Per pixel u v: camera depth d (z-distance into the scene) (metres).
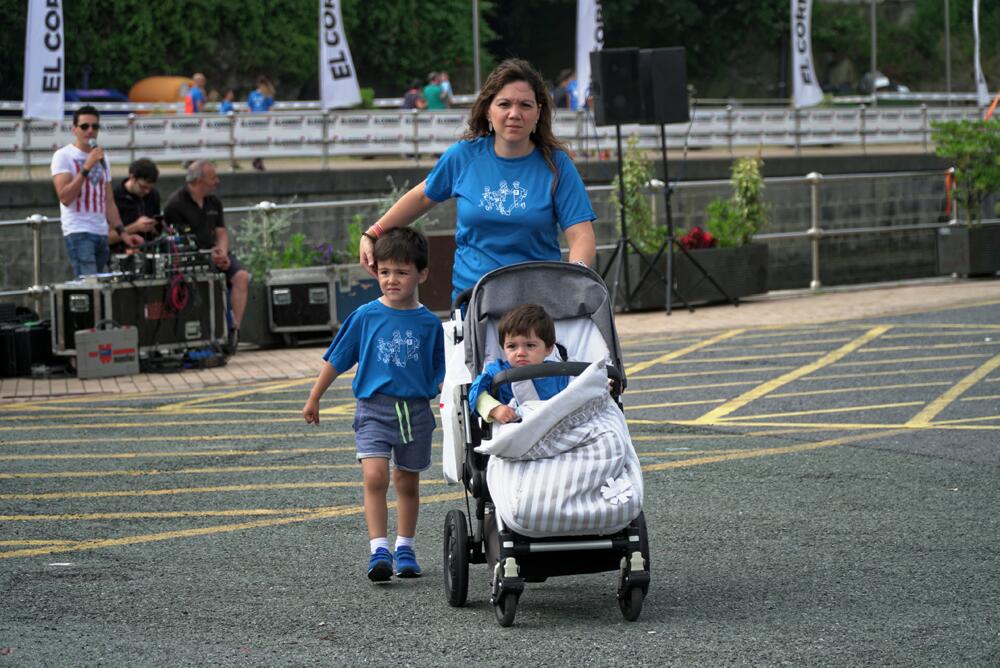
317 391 16.67
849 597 15.33
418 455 16.55
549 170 15.83
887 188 69.94
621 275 42.88
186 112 78.38
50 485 21.88
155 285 34.06
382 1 132.50
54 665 13.34
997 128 50.41
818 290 48.06
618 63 41.72
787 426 25.81
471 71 141.00
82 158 34.88
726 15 162.12
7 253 50.28
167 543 18.31
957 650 13.41
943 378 30.39
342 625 14.66
